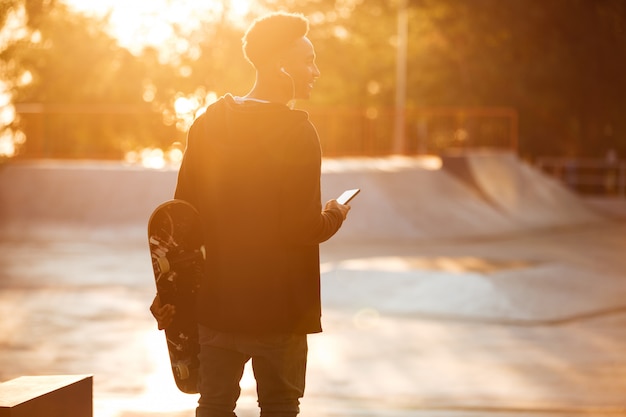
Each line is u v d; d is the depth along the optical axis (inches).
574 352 411.5
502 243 952.9
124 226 925.8
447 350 412.8
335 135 1085.1
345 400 295.0
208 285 128.6
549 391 322.7
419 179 1076.5
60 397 141.6
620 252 887.7
